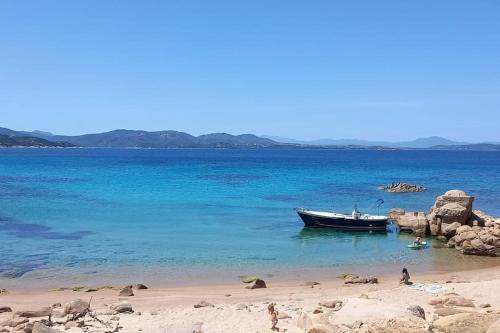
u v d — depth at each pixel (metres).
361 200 68.50
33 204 58.44
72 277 28.06
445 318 13.02
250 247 37.09
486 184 94.94
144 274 28.98
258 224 47.38
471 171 137.88
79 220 47.50
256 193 74.44
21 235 39.66
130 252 34.38
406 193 78.19
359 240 41.47
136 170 128.12
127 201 62.66
